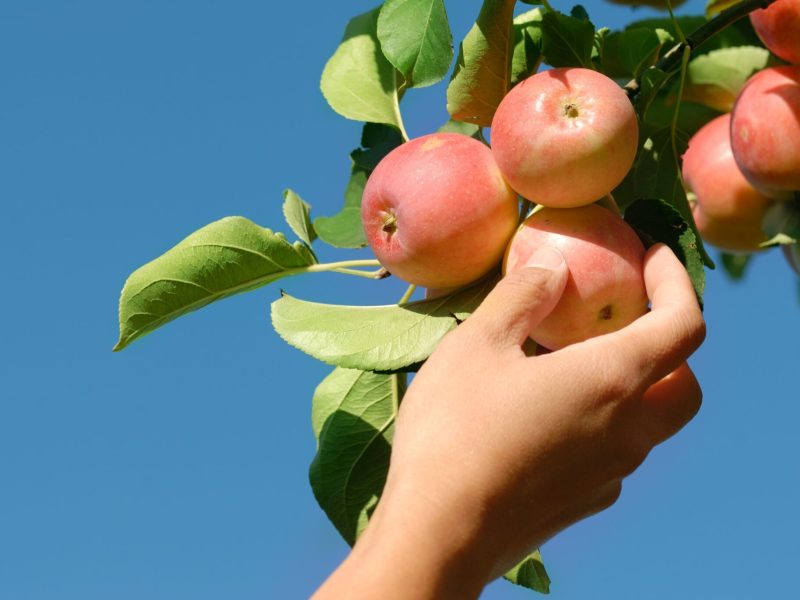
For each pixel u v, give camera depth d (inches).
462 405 33.9
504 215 35.5
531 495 33.9
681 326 34.4
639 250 35.5
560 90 35.0
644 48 40.7
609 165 34.8
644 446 34.9
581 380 33.9
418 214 35.2
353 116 39.5
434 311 36.2
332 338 36.3
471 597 33.5
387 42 36.1
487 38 36.5
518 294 34.4
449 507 33.3
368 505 38.2
